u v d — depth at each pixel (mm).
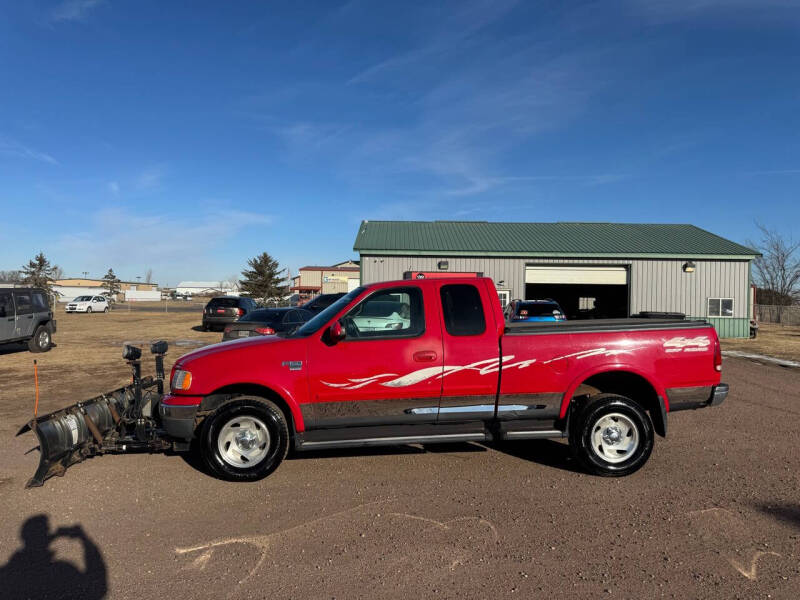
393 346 4695
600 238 24859
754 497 4203
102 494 4309
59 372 10898
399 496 4250
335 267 70625
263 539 3510
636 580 2979
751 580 2977
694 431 6297
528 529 3641
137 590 2896
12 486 4484
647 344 4840
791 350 16438
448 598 2805
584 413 4723
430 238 24562
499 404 4812
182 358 4844
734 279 22578
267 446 4574
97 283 124250
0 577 3033
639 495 4258
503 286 22750
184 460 5199
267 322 12984
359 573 3066
